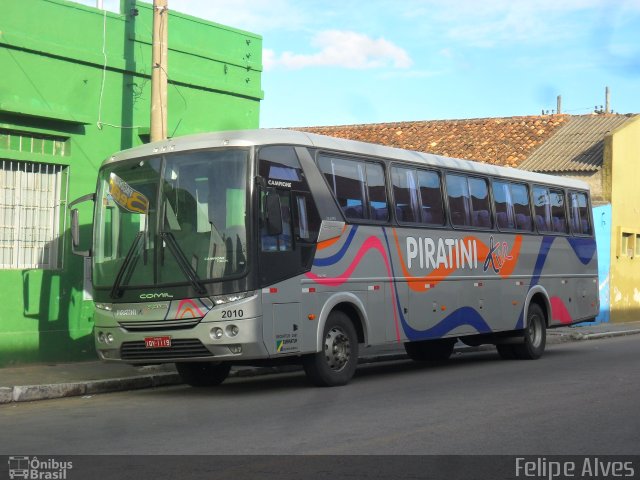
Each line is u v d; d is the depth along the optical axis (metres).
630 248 33.09
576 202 20.12
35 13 14.80
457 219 15.88
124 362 12.20
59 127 15.09
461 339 17.23
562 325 19.02
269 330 11.62
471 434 8.62
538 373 14.48
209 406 10.98
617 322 31.59
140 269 11.99
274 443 8.24
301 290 12.17
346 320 13.09
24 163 14.77
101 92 15.79
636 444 8.13
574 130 34.16
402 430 8.85
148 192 12.16
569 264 19.44
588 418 9.52
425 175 15.21
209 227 11.69
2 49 14.23
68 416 10.33
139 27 16.53
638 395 11.34
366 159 13.84
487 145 34.00
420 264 14.73
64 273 15.12
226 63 18.12
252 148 11.74
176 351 11.75
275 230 11.62
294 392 12.26
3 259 14.51
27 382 12.55
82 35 15.54
